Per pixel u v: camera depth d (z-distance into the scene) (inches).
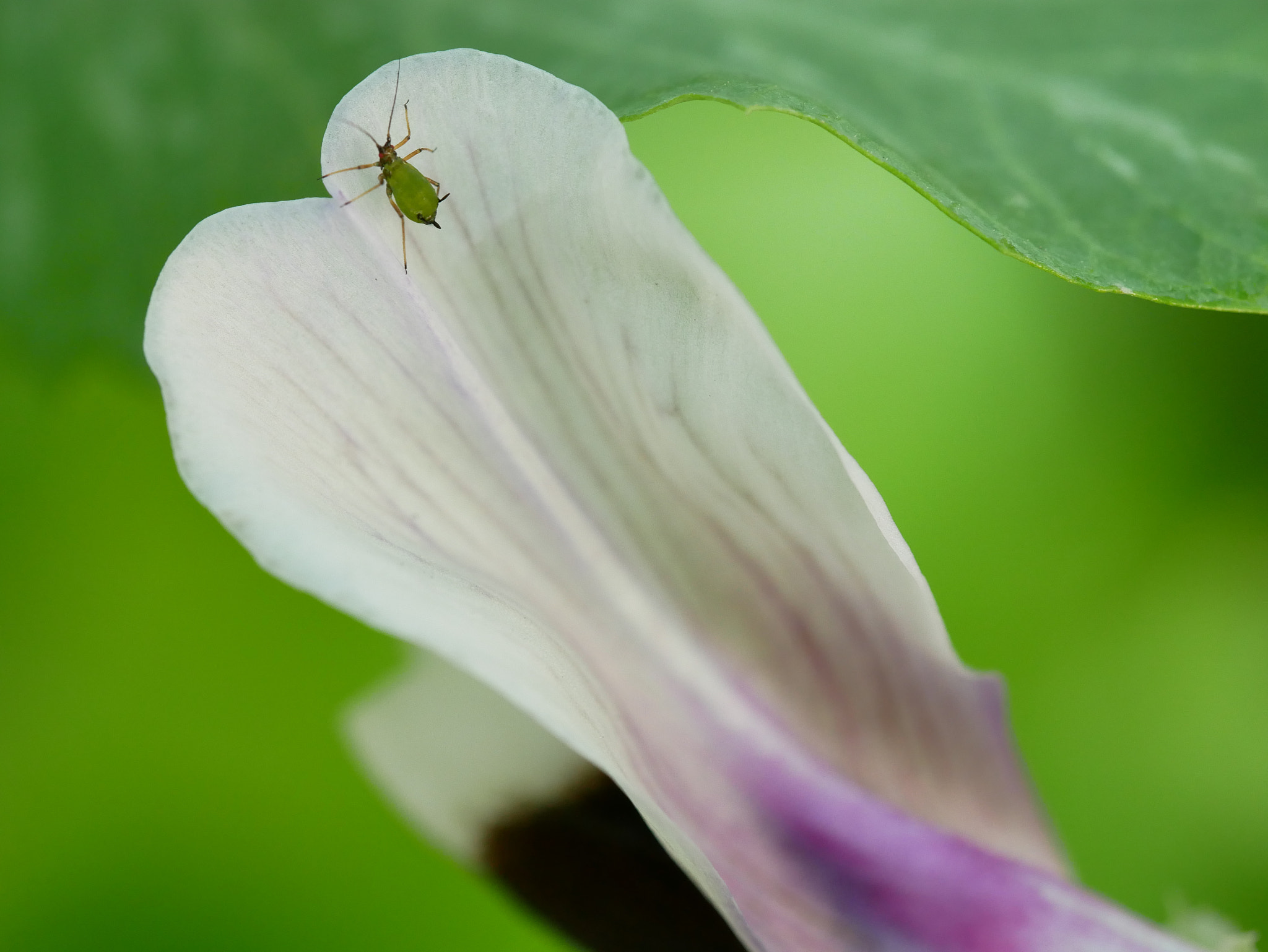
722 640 3.4
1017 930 3.3
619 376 3.3
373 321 3.2
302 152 4.0
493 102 3.2
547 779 3.4
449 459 3.2
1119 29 3.8
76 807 4.2
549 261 3.2
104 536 4.3
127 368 4.1
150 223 4.1
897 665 3.4
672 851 3.0
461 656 3.0
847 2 3.9
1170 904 3.6
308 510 3.0
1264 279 3.6
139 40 4.1
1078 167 3.7
